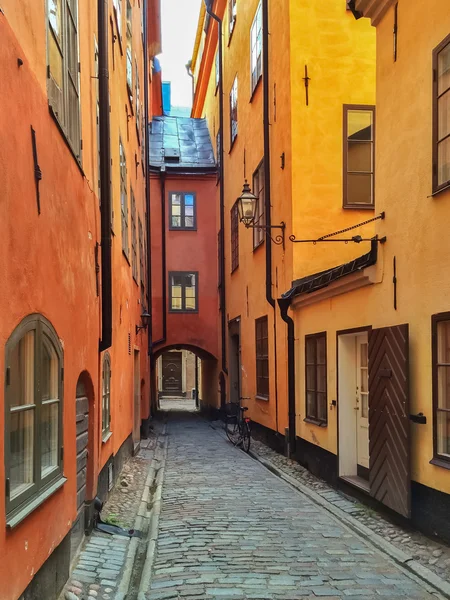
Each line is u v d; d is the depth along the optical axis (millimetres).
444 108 5637
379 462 6613
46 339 4062
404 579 4816
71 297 4926
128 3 11828
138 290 13578
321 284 8406
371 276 7000
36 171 3713
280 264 11469
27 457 3613
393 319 6523
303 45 10766
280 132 11445
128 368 10688
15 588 3152
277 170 11711
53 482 4086
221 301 19266
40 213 3846
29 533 3453
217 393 21219
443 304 5508
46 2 4086
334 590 4559
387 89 6789
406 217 6258
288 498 7906
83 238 5609
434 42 5793
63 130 4512
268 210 12227
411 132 6207
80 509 5527
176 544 5789
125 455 10289
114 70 8766
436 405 5547
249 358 14820
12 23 3254
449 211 5457
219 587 4621
